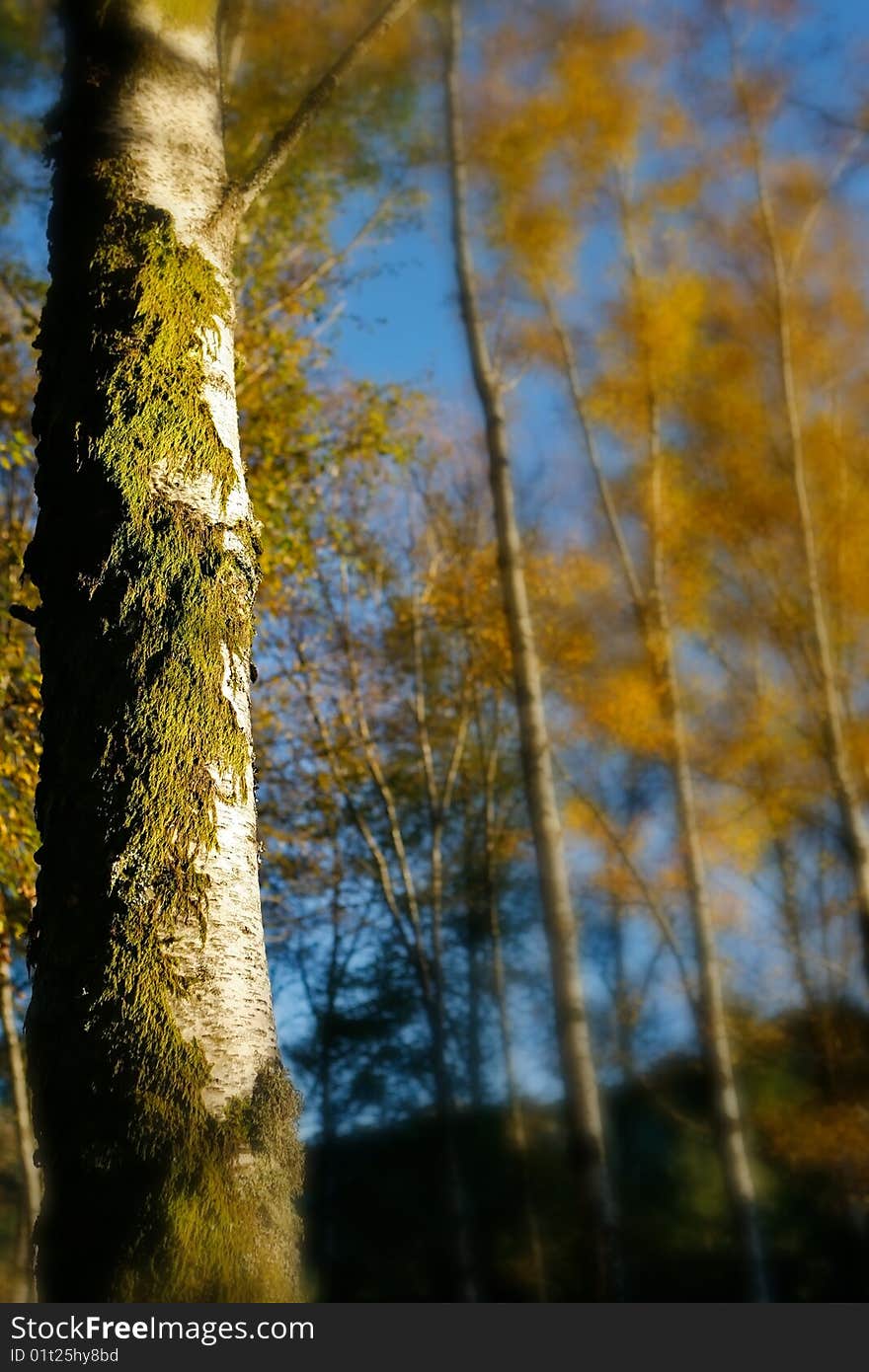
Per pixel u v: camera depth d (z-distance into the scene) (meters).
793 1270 12.85
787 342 10.44
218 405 2.50
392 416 9.98
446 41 9.62
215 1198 1.79
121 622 2.17
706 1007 9.75
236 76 7.83
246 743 2.22
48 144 2.92
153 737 2.08
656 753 10.45
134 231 2.58
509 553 8.77
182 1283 1.73
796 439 10.17
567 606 11.70
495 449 9.06
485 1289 16.50
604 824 10.45
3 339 8.01
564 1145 17.11
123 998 1.91
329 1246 18.02
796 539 10.50
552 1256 15.28
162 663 2.14
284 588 9.94
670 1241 13.83
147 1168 1.80
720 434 10.85
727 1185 9.29
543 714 8.30
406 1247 17.95
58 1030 1.92
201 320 2.54
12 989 10.34
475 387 9.22
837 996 11.76
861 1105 11.05
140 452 2.32
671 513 10.91
